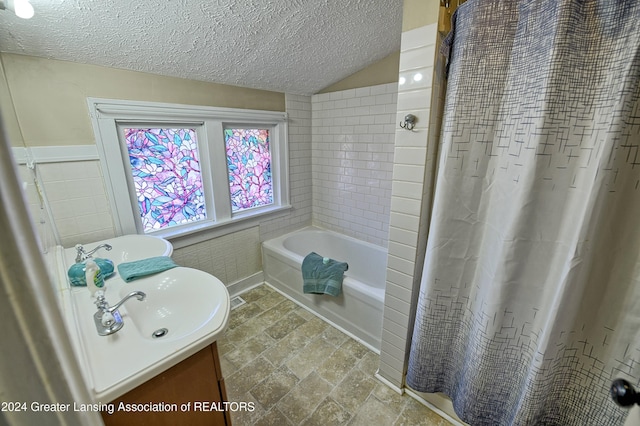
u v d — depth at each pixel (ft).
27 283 0.91
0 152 0.86
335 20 5.01
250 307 7.55
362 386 5.11
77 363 1.22
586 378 2.78
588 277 2.51
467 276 3.60
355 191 8.48
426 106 3.57
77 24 3.85
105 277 3.93
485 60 2.88
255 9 4.33
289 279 7.83
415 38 3.50
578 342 2.74
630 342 2.44
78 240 5.06
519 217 2.75
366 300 5.93
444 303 3.81
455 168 3.27
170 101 5.84
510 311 3.06
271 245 8.27
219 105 6.68
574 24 2.23
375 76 7.21
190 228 6.71
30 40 3.87
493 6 2.72
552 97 2.39
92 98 4.84
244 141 7.72
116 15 3.87
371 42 6.04
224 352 5.92
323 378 5.28
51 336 1.01
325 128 8.70
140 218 5.98
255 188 8.26
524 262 2.86
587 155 2.36
